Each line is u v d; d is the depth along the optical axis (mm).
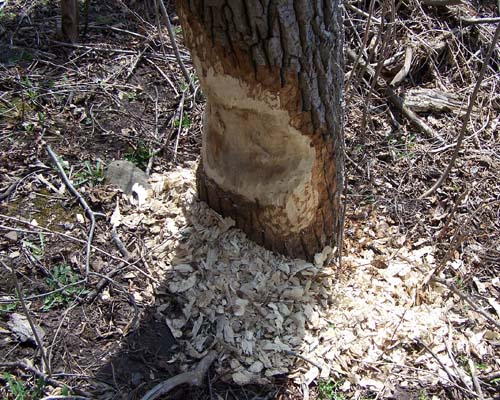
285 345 1471
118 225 1688
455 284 1683
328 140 1411
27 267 1578
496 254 1768
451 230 1817
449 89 2242
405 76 2215
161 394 1377
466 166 1990
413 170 1972
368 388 1445
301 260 1572
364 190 1896
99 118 1985
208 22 1229
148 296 1542
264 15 1181
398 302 1602
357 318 1538
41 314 1496
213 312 1501
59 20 2326
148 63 2211
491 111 2164
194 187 1699
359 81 1944
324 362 1466
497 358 1539
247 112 1352
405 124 2113
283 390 1421
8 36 2229
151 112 2045
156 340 1472
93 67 2160
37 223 1676
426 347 1496
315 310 1531
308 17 1213
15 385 1357
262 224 1516
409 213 1854
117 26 2342
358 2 2395
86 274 1559
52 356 1429
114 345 1460
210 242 1576
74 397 1347
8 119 1929
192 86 2074
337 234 1622
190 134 1980
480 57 2338
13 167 1808
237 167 1470
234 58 1259
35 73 2098
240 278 1530
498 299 1670
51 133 1908
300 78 1277
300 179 1433
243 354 1452
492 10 2504
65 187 1765
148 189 1771
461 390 1458
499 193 1923
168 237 1632
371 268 1649
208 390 1404
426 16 2373
